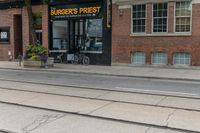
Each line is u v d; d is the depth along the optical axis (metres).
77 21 24.77
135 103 9.16
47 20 26.16
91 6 23.59
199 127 6.76
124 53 22.28
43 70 20.38
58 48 25.92
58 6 25.48
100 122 7.20
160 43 20.81
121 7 22.08
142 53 21.64
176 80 15.62
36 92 11.19
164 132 6.46
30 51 22.47
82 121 7.30
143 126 6.86
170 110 8.27
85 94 10.74
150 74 17.38
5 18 28.89
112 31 22.66
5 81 14.51
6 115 7.91
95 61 23.72
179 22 20.20
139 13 21.55
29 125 7.01
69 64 24.38
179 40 20.14
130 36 21.91
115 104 9.03
